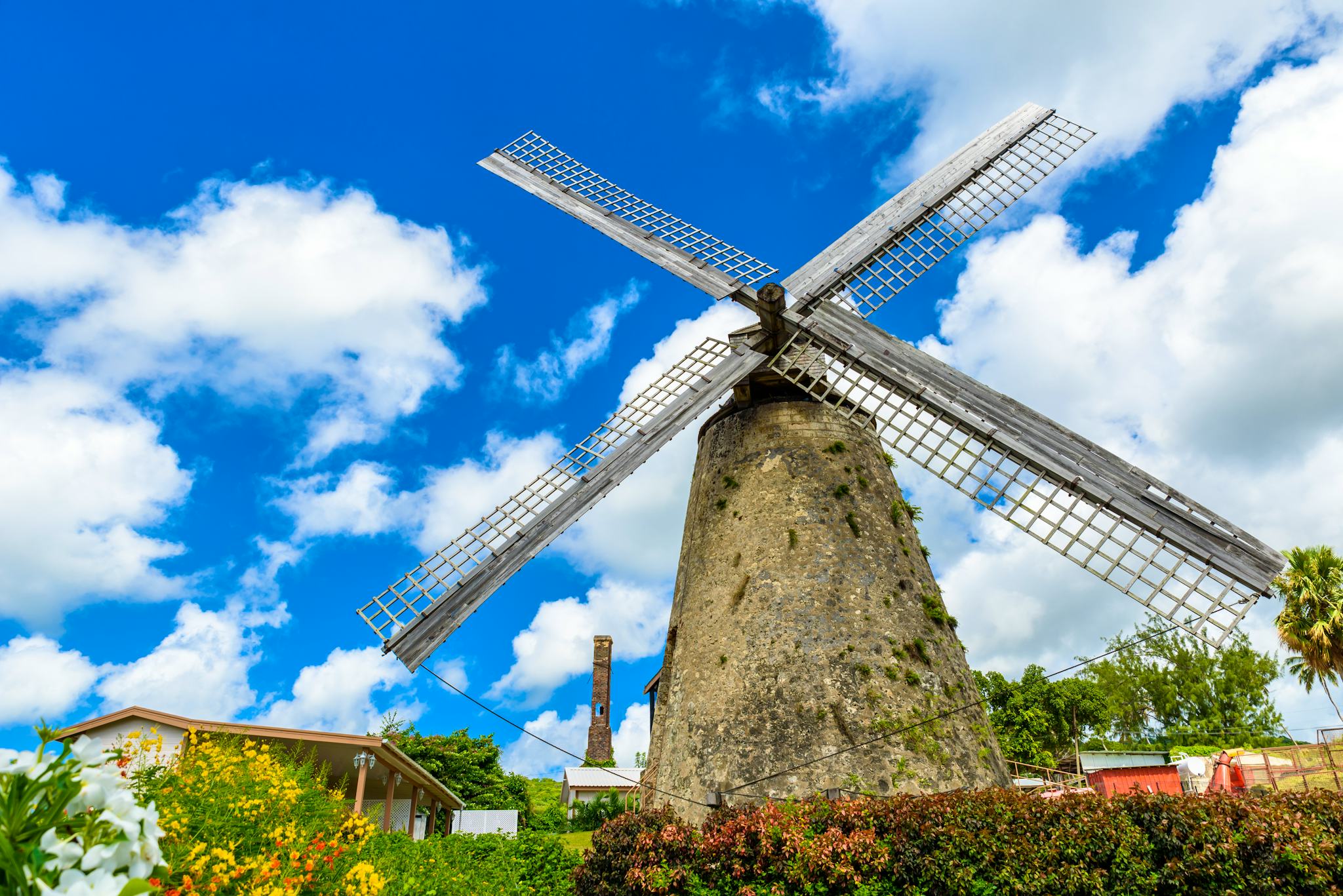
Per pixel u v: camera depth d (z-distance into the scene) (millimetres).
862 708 12688
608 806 37969
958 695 13734
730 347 15625
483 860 16328
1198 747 34375
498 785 41500
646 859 10773
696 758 13125
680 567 16672
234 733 15609
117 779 2295
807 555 14016
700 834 10953
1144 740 47062
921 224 17016
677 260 15953
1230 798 8680
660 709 15609
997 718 41312
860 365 14328
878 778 12125
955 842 9156
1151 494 11758
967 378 13516
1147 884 8211
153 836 2289
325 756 18297
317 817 9492
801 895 9578
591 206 17234
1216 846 8055
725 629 13922
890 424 13922
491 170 18188
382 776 21906
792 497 14625
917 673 13344
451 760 40312
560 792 60531
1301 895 7637
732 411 16375
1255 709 45625
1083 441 12398
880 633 13469
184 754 9180
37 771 2186
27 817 2137
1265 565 10734
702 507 15883
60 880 2041
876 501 15156
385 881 8227
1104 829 8625
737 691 13211
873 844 9602
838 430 15578
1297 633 28453
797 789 12141
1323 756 19594
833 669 12992
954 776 12562
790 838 9922
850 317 15000
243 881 6812
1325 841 7711
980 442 13078
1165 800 8688
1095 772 23781
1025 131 18203
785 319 14867
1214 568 11047
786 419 15547
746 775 12492
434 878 10930
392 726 41312
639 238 16547
